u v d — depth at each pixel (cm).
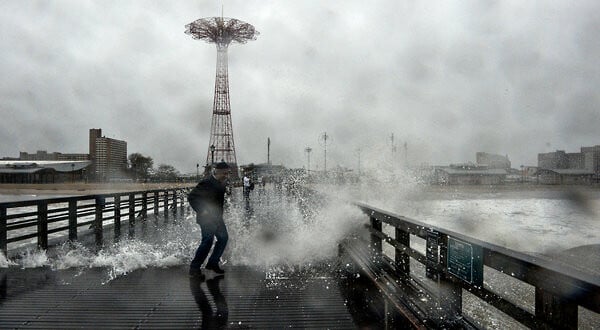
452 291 388
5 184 7756
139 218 1625
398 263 558
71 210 1055
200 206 653
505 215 3212
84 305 515
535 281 263
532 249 1580
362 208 746
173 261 779
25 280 636
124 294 562
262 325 445
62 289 585
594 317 520
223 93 6112
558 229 2353
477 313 503
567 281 235
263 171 5750
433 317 407
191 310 495
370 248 684
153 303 521
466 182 8569
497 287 624
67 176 9006
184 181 8456
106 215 2450
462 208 3703
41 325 446
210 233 655
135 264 753
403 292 488
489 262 317
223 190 671
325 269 709
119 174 10331
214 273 685
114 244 985
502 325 454
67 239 1048
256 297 546
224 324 450
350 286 598
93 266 739
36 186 7269
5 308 503
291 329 432
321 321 455
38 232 904
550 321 259
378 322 450
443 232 404
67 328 438
